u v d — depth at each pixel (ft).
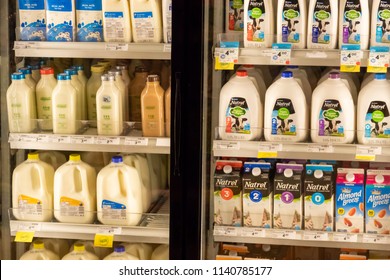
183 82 8.39
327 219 9.01
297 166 9.16
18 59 9.72
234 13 9.18
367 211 9.01
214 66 8.97
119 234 9.15
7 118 9.48
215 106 9.17
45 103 9.54
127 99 9.62
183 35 8.29
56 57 9.61
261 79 9.45
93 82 9.66
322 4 8.75
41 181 9.39
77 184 9.48
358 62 8.43
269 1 8.84
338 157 8.68
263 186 9.06
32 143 9.18
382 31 8.76
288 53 8.52
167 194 10.10
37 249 9.66
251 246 9.71
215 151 8.85
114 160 9.23
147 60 9.96
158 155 9.98
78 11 9.30
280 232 8.97
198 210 8.65
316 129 8.88
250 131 8.95
